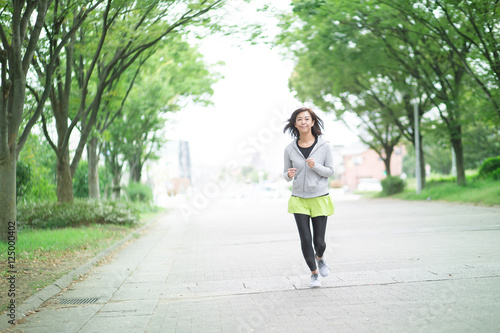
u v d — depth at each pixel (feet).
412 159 270.87
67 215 50.14
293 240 38.58
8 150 33.24
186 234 50.75
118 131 84.74
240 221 66.49
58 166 52.49
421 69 77.05
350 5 52.90
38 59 43.16
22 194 56.90
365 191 186.91
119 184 93.40
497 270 20.20
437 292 16.93
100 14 40.91
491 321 13.05
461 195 79.30
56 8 38.06
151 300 18.80
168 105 73.36
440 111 84.07
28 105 48.47
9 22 34.30
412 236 36.06
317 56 72.38
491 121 66.28
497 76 57.67
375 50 68.90
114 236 44.68
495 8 50.49
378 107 105.40
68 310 17.34
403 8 54.90
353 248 30.86
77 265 27.02
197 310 16.70
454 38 62.44
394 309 14.92
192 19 40.65
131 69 59.98
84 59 54.19
